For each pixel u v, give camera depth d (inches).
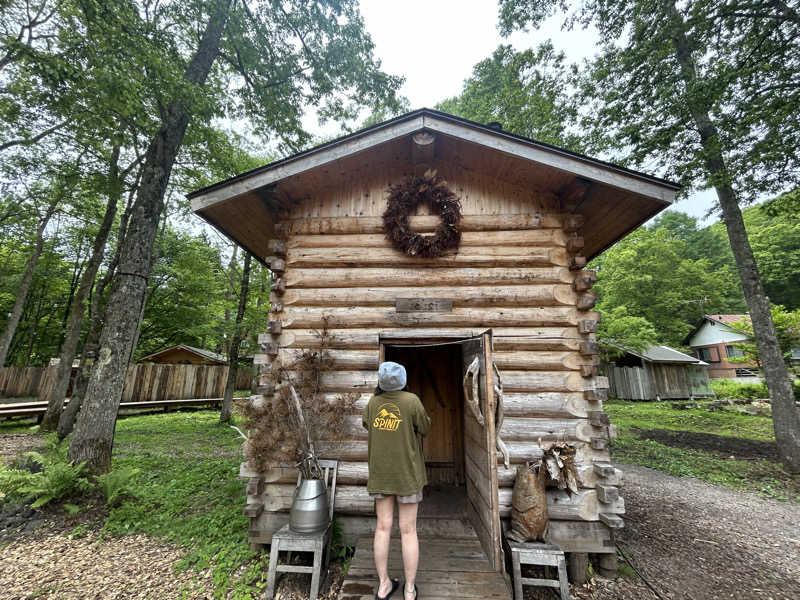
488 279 164.6
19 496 185.0
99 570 133.7
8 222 523.8
